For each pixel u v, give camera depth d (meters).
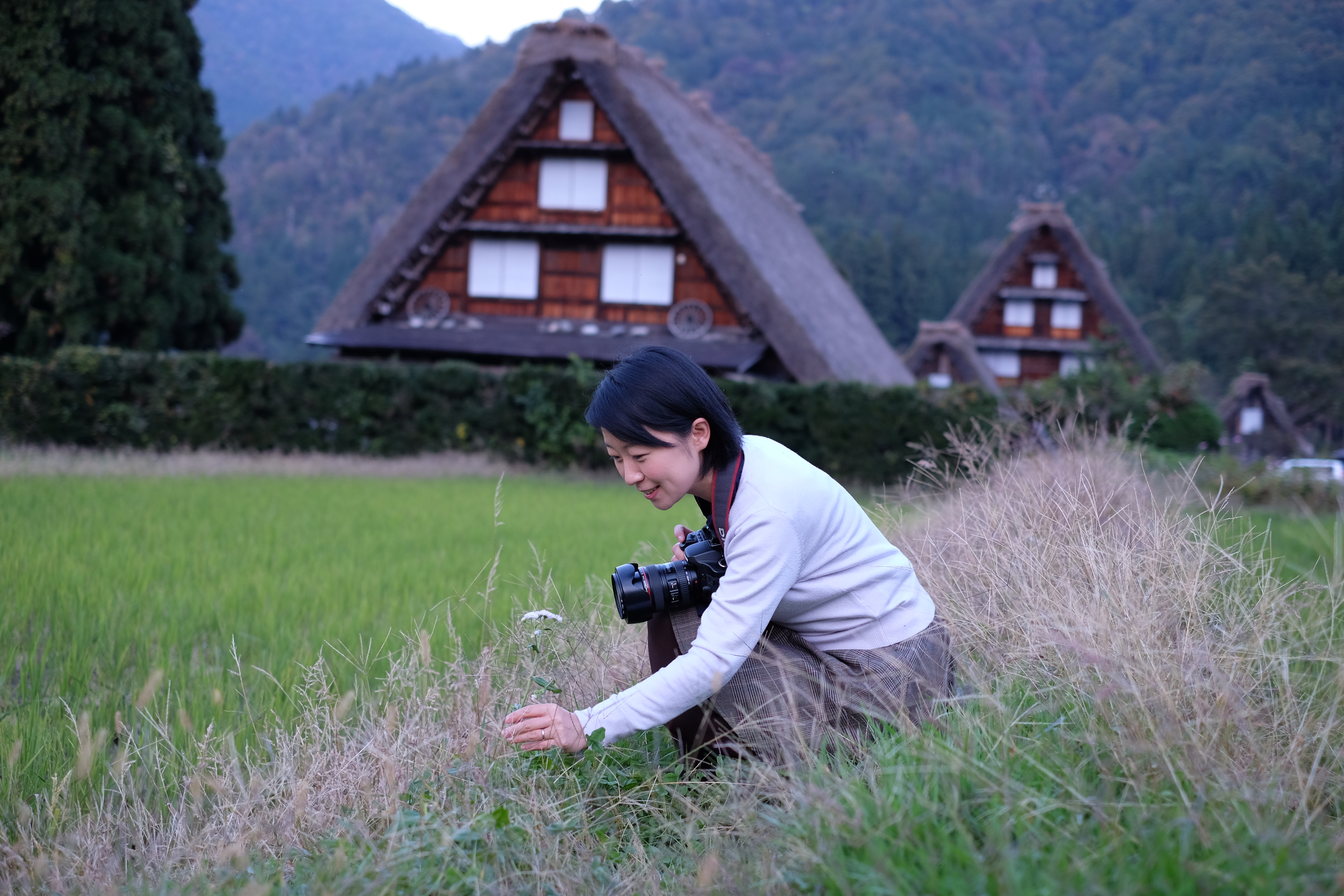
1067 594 2.49
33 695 3.12
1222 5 143.88
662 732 2.43
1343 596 2.80
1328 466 14.39
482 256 18.97
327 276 106.69
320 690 2.96
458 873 1.79
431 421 14.64
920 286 80.50
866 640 2.23
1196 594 2.47
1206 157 110.56
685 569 2.28
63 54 17.91
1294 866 1.42
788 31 167.00
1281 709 2.10
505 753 2.33
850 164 121.38
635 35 159.75
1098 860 1.47
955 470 4.77
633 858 1.98
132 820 2.25
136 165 18.97
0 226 17.84
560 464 14.61
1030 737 1.96
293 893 1.80
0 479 9.62
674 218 18.25
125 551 5.78
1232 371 52.72
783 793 1.85
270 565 5.63
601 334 18.42
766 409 14.34
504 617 3.98
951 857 1.50
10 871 2.04
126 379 13.96
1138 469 4.58
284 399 14.25
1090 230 90.25
